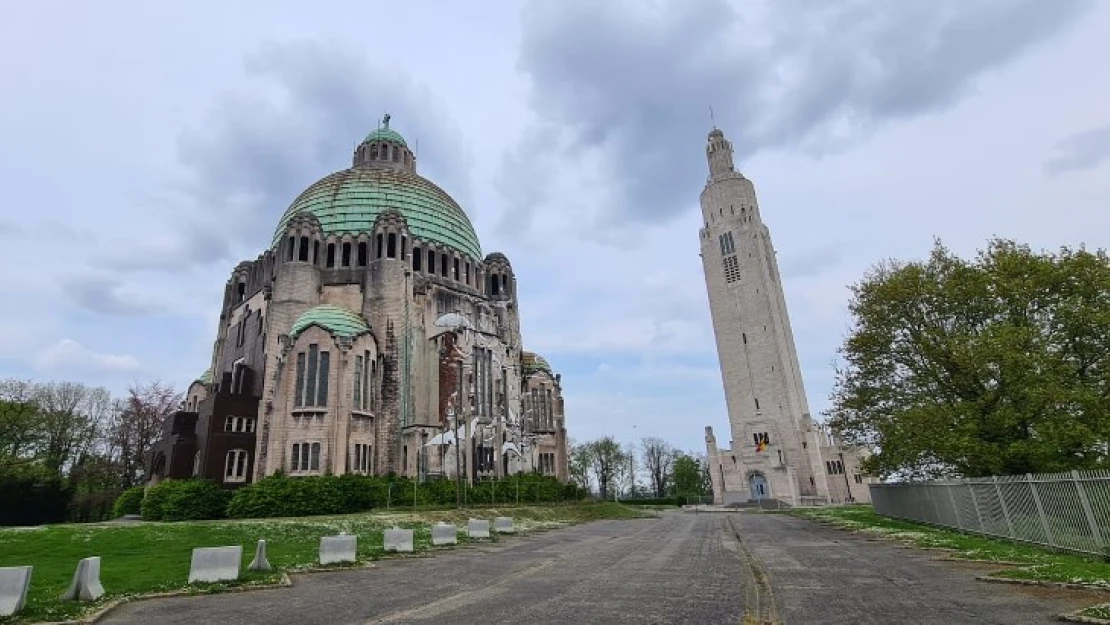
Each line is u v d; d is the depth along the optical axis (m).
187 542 25.42
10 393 70.00
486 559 22.61
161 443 56.97
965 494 28.80
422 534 30.80
